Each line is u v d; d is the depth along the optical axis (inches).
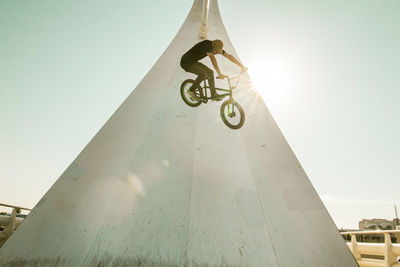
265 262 187.9
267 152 272.2
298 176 249.3
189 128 289.9
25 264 184.4
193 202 219.1
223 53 230.5
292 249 196.9
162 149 264.2
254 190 237.5
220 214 213.5
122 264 182.1
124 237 196.5
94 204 219.8
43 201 223.3
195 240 195.5
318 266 188.7
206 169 247.8
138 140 271.7
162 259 185.0
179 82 345.4
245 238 200.4
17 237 199.6
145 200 220.8
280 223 213.5
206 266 182.7
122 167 247.3
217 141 280.5
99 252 188.9
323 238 205.3
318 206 226.4
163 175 240.7
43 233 201.0
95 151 259.4
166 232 199.5
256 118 311.7
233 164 258.1
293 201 229.5
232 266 184.1
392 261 252.1
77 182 235.6
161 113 302.7
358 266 191.5
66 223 207.0
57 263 183.8
